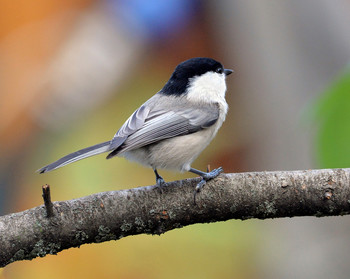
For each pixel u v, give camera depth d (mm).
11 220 6227
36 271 9961
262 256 9438
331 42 9875
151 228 6688
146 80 12695
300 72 10164
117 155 7914
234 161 11344
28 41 12492
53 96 12273
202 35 12141
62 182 10836
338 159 6250
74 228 6340
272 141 10703
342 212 6719
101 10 12781
